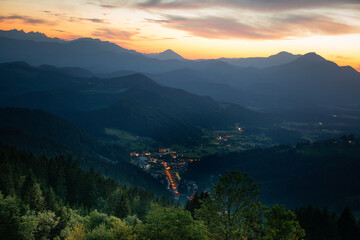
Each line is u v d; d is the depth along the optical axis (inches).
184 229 1451.8
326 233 3927.2
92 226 2694.4
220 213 1594.5
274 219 1300.4
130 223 3189.0
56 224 2736.2
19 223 2417.6
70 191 4977.9
